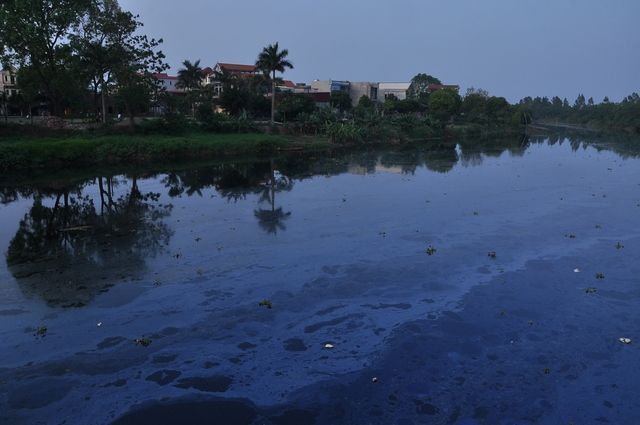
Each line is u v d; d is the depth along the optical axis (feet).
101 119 170.30
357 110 255.70
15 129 136.26
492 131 305.53
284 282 45.06
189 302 40.86
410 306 40.14
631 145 206.28
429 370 31.32
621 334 35.68
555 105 552.00
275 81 198.70
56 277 46.39
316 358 32.71
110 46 152.46
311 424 26.50
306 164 135.23
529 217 68.39
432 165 133.18
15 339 34.96
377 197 84.12
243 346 34.19
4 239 59.82
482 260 50.62
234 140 162.81
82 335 35.55
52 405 28.09
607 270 47.93
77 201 83.97
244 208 76.07
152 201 83.15
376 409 27.68
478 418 26.94
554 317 38.22
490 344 34.32
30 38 135.95
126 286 44.16
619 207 74.79
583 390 29.32
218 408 27.81
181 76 235.81
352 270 47.93
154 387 29.73
